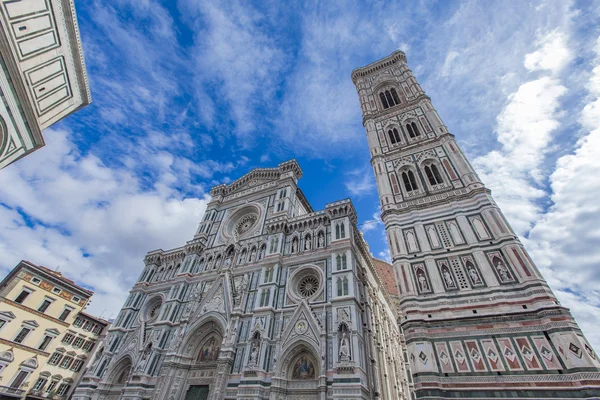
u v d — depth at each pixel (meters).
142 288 54.31
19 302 56.19
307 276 40.22
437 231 34.50
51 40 21.08
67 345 64.06
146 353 42.00
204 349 40.03
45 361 58.41
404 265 32.75
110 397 41.72
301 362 32.44
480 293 27.94
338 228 41.88
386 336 50.41
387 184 42.56
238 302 40.88
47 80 21.70
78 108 26.44
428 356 25.50
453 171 39.06
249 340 35.19
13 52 18.12
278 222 47.44
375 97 60.62
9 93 18.77
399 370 53.44
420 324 27.59
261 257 45.72
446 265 31.27
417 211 37.53
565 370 21.53
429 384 24.02
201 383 36.44
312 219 45.53
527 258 27.86
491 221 31.97
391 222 37.41
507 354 23.78
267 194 57.06
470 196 35.50
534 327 24.19
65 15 22.00
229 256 50.06
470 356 24.73
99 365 45.19
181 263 54.12
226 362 34.47
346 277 35.66
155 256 58.59
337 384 27.69
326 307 34.41
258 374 31.33
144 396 37.44
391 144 48.66
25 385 54.69
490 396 22.47
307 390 30.16
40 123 22.23
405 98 55.25
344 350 29.58
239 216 58.16
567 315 23.34
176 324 44.22
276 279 40.41
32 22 19.06
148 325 47.31
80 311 65.88
